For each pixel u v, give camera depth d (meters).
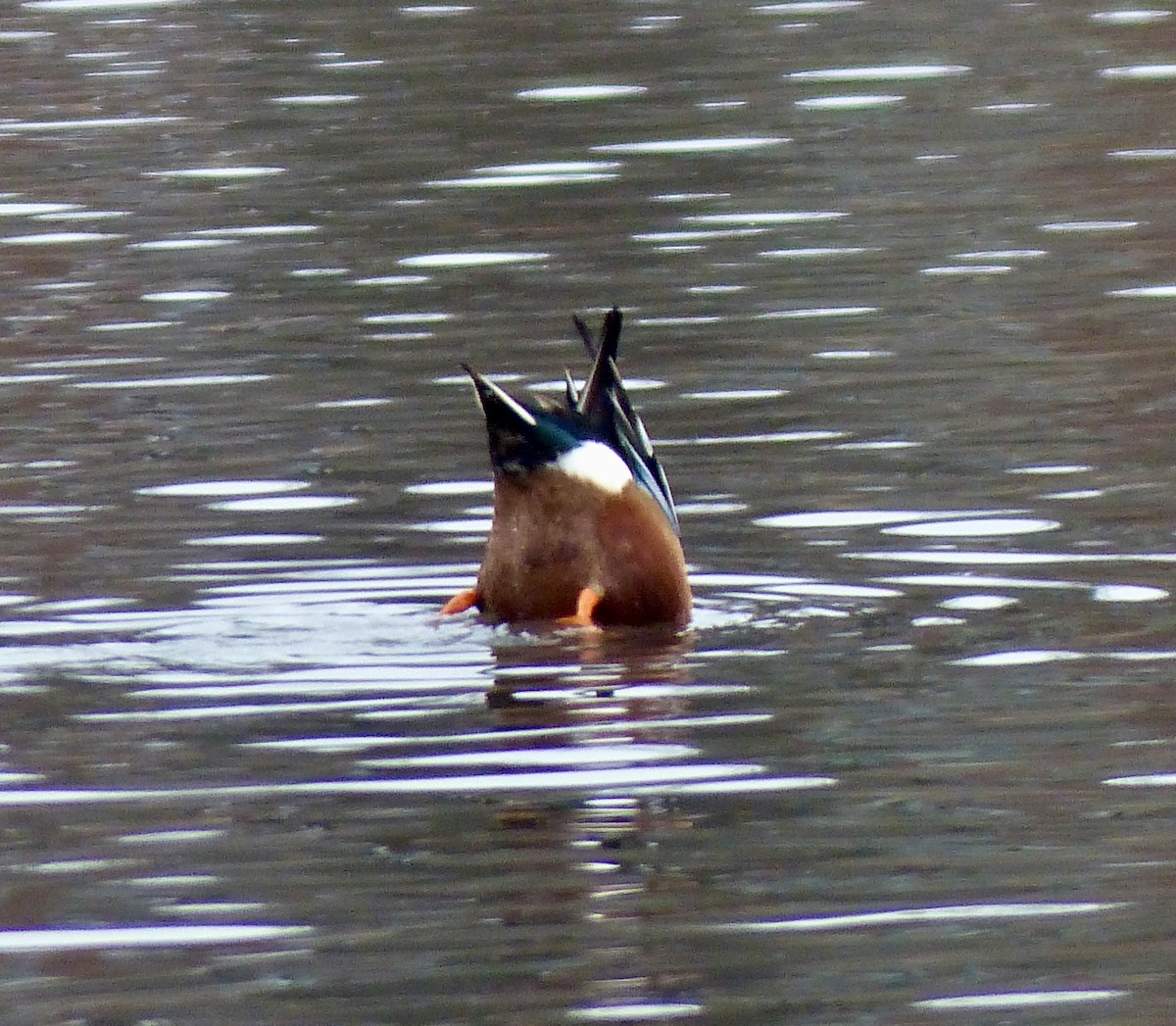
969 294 58.94
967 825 27.73
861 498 43.22
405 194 71.19
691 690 33.00
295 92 85.81
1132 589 37.44
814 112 81.31
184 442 47.53
